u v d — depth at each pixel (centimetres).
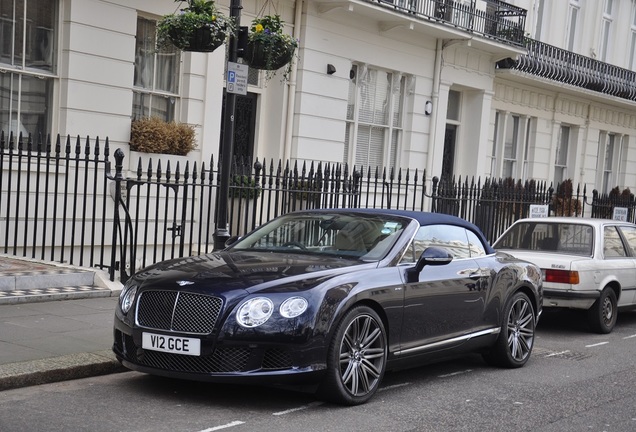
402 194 1858
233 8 918
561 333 1131
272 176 1255
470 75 1997
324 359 631
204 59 1402
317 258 723
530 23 2280
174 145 1357
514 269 872
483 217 1670
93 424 575
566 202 2278
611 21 2700
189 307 631
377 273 696
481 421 645
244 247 786
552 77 2208
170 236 1370
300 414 630
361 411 652
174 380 714
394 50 1780
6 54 1170
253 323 614
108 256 1292
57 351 731
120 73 1277
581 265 1084
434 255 726
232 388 697
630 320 1286
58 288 993
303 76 1570
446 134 2050
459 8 1864
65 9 1208
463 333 788
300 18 1552
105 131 1265
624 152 2820
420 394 728
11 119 1182
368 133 1781
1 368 661
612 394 766
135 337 647
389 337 697
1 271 980
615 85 2489
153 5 1316
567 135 2541
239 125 1538
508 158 2272
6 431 545
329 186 1534
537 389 772
